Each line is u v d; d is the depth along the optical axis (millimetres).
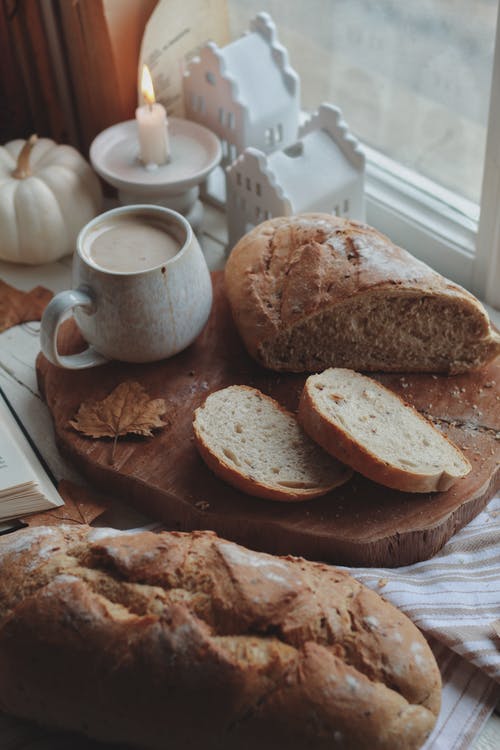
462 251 1423
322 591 897
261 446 1109
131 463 1120
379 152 1583
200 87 1535
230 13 1638
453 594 1021
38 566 915
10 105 1677
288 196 1379
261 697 823
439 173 1486
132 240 1213
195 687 819
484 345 1209
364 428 1103
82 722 873
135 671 832
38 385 1286
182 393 1210
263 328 1191
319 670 827
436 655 989
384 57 1473
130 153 1501
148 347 1198
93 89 1576
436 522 1043
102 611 860
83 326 1202
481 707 946
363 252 1204
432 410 1182
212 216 1621
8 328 1408
